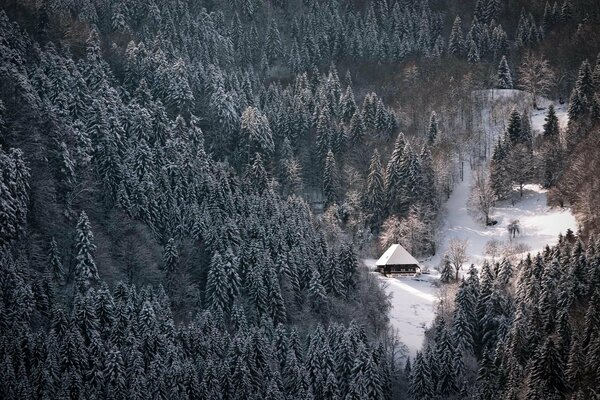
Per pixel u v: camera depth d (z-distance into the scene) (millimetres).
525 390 91938
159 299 109438
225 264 117500
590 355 91625
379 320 120500
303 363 102938
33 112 125438
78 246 109562
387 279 143750
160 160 140500
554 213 158375
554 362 91562
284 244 127062
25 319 93812
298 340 106875
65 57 170625
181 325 103500
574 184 156875
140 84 171500
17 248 105812
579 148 167125
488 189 167750
